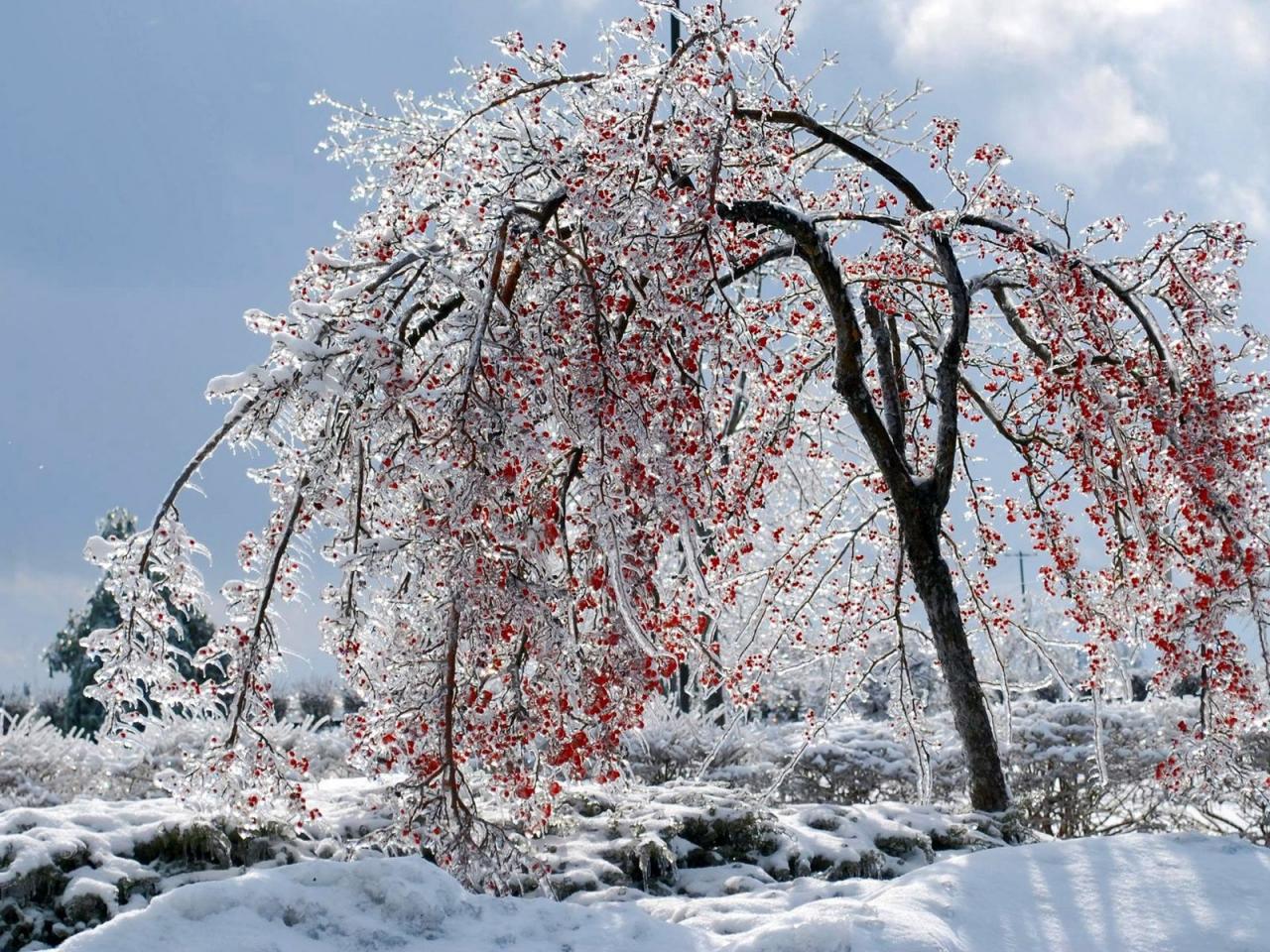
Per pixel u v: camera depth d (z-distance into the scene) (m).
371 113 10.38
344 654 7.41
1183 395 8.93
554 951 4.36
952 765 12.03
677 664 8.05
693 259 7.44
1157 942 4.87
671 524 7.20
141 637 8.00
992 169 9.62
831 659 11.98
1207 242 9.88
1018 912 5.14
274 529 7.66
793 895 6.08
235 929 4.03
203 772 7.11
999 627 11.72
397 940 4.22
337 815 7.64
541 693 7.19
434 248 7.50
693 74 8.33
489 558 6.72
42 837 6.13
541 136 9.23
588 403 6.77
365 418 6.79
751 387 10.70
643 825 7.54
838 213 10.48
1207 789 8.80
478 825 6.91
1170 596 8.90
